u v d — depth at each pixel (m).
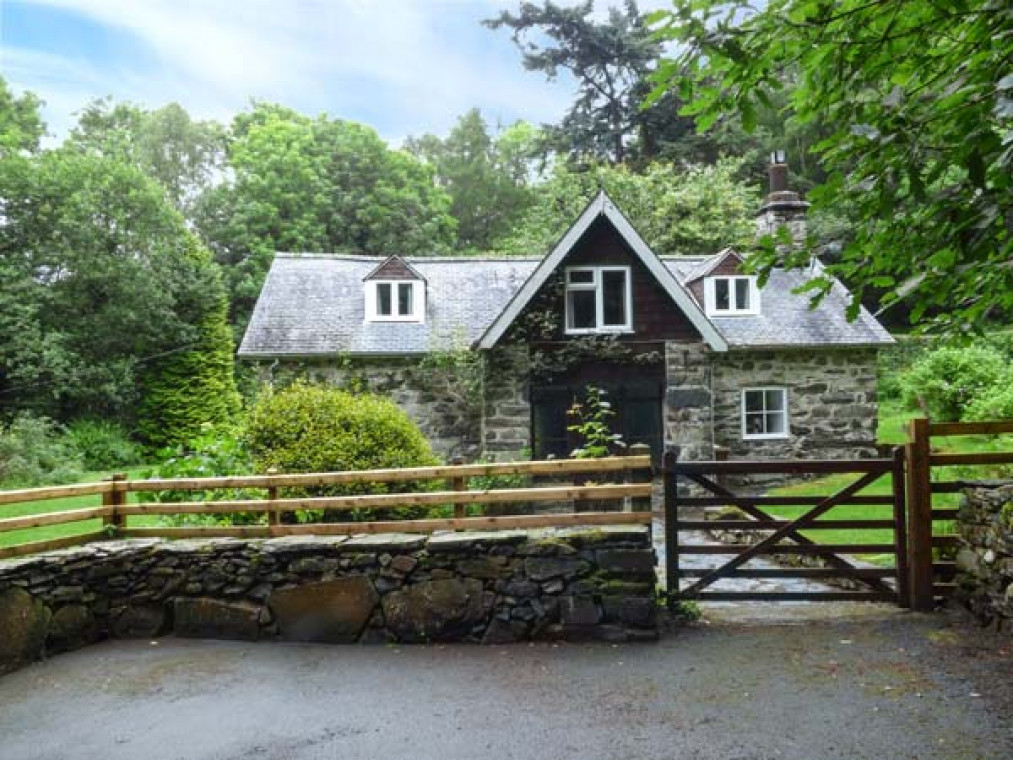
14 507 11.86
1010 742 3.80
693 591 6.29
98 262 21.45
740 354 14.51
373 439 7.79
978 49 3.05
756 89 3.45
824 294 3.77
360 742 4.06
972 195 3.12
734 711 4.31
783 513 9.86
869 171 3.23
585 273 13.77
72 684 5.09
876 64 3.28
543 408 13.59
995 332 18.02
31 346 19.67
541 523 6.07
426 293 15.55
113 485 6.64
